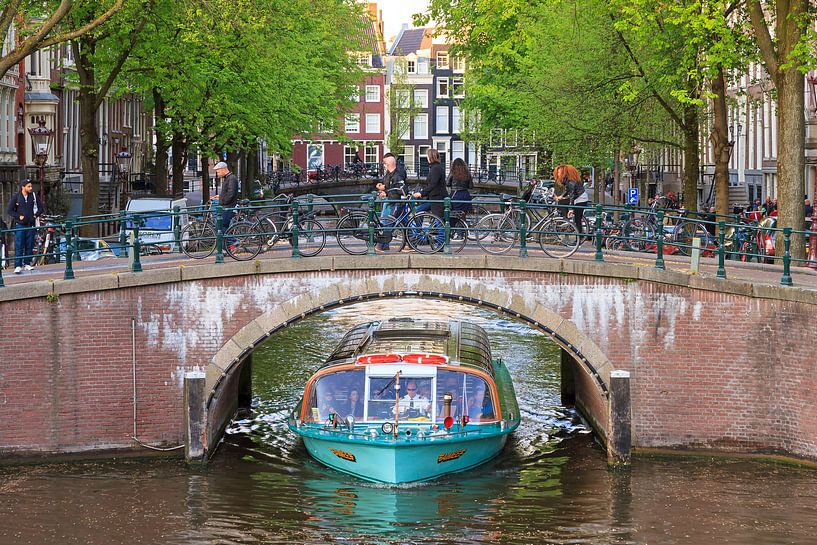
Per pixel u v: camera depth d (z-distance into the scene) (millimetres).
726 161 29656
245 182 58188
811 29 24797
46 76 46906
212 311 22031
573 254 23422
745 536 18328
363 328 26078
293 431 23516
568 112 35625
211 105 38062
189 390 21609
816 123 35438
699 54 29453
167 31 32156
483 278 22266
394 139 93500
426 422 21891
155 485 20844
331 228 22750
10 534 18359
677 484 20844
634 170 53375
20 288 21406
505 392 25531
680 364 22219
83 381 21766
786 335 21625
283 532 18766
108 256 29281
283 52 41250
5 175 40688
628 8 27891
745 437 22047
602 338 22281
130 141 62312
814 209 29000
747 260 29625
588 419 25672
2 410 21516
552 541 18359
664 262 23969
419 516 19547
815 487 20469
